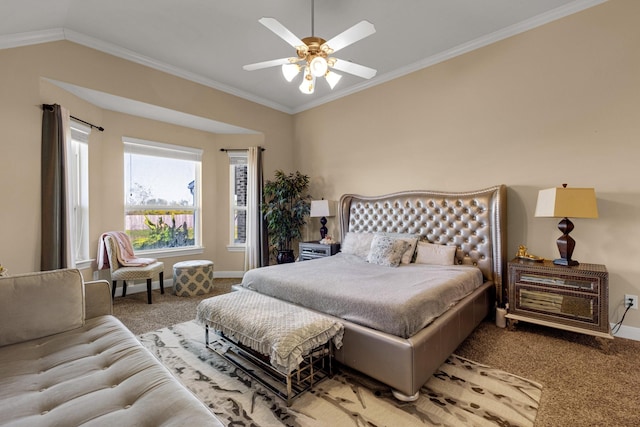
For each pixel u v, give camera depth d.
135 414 1.05
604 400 1.74
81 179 3.59
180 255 4.64
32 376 1.31
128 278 3.53
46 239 2.91
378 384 1.92
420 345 1.75
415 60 3.73
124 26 2.97
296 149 5.38
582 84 2.73
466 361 2.21
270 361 1.86
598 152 2.67
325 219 4.73
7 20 2.47
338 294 2.15
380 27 3.03
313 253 4.50
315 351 1.96
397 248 3.28
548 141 2.92
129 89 3.50
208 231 4.96
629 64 2.52
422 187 3.82
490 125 3.27
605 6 2.61
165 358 2.25
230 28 3.02
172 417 1.04
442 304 2.18
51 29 2.91
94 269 3.74
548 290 2.57
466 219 3.34
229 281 4.79
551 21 2.87
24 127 2.81
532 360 2.21
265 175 5.06
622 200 2.57
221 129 4.82
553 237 2.90
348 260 3.55
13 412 1.06
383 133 4.21
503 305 3.04
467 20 2.94
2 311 1.58
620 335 2.58
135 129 4.15
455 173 3.54
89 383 1.25
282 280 2.57
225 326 2.01
